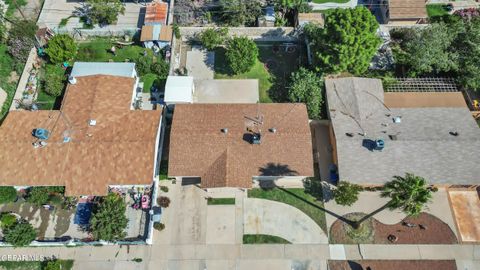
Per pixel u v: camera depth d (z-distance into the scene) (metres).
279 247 43.66
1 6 60.38
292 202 46.31
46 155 44.56
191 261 42.94
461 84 52.03
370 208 45.69
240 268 42.59
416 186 33.69
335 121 48.12
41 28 57.66
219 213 45.59
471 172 44.25
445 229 44.44
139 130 46.50
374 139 46.22
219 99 53.72
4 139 45.25
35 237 42.97
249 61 53.19
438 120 48.09
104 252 43.31
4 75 54.47
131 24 60.88
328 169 48.25
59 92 52.34
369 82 51.56
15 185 43.72
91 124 46.28
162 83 54.66
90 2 58.09
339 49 47.66
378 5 62.41
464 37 53.16
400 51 57.41
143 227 44.72
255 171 44.41
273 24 59.81
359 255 43.16
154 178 45.69
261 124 46.53
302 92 50.78
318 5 62.62
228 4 58.91
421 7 57.84
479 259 42.88
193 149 44.88
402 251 43.28
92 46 58.31
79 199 45.72
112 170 44.03
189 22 60.97
